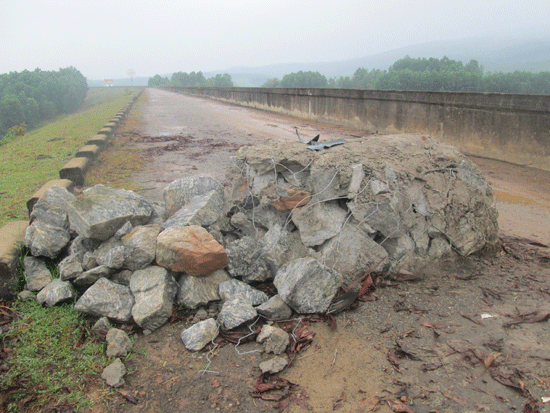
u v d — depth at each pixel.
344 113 15.59
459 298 3.44
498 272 3.86
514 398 2.36
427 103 10.94
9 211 5.80
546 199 6.16
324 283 3.30
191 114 22.12
